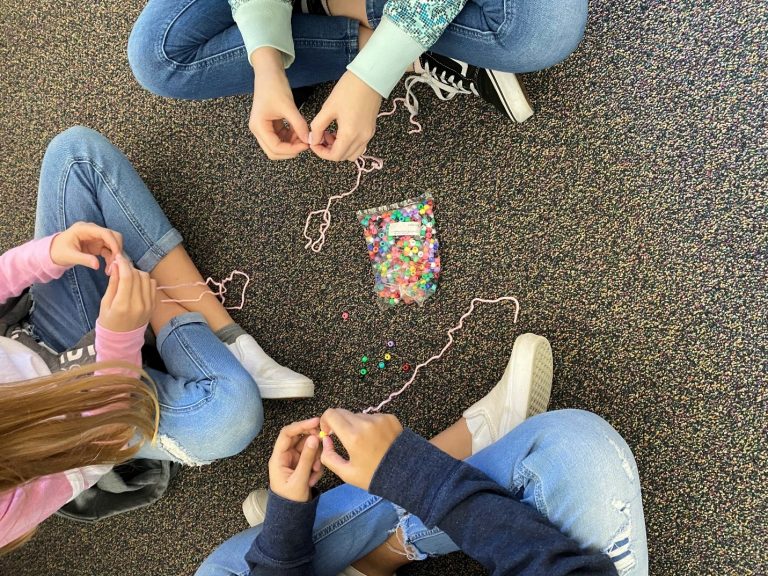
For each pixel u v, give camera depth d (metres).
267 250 1.19
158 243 1.10
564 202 1.05
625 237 1.02
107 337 0.89
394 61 0.77
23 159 1.32
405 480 0.74
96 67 1.29
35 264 0.94
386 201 1.14
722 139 0.98
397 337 1.12
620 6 1.03
